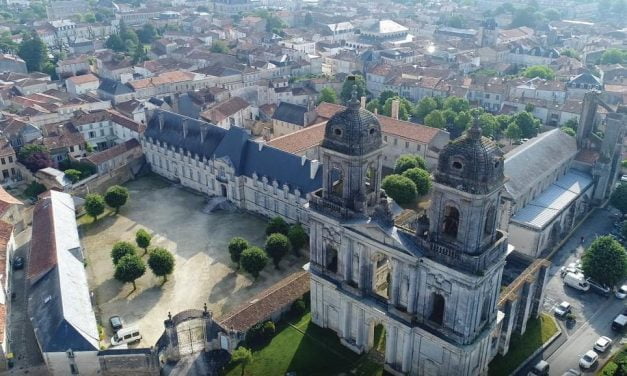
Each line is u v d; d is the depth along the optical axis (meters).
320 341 87.06
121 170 147.62
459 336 70.12
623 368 76.75
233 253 106.38
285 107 182.00
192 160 140.25
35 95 198.75
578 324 93.31
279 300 91.75
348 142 74.56
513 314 83.44
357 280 80.75
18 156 149.50
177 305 98.19
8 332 88.44
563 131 148.88
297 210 119.44
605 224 126.44
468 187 63.53
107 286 103.81
